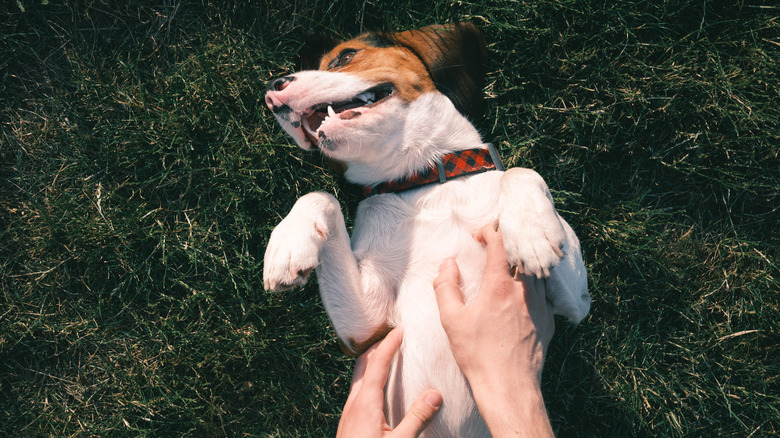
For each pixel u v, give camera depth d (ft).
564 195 2.95
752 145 2.92
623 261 2.98
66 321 3.02
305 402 3.00
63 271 3.05
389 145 2.43
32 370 3.03
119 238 3.01
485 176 2.45
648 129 2.97
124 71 3.05
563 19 2.96
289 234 2.27
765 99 2.92
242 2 3.04
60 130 3.05
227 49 3.02
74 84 3.07
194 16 3.07
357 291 2.39
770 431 2.91
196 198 3.05
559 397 2.97
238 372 3.02
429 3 3.03
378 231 2.46
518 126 2.99
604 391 2.96
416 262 2.39
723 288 2.96
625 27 2.90
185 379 3.00
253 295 3.00
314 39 2.91
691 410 2.92
